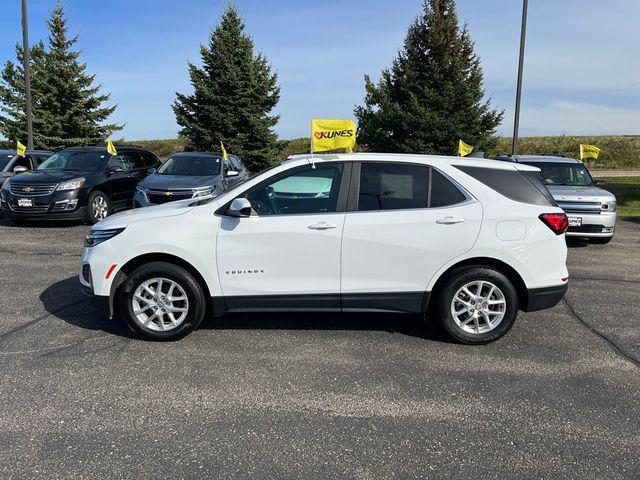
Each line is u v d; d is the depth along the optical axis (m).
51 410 3.51
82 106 28.39
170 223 4.64
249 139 28.66
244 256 4.61
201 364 4.28
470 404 3.69
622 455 3.09
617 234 11.77
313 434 3.27
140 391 3.80
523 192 4.77
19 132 28.03
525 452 3.11
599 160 34.38
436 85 23.22
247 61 27.98
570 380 4.09
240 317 5.46
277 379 4.03
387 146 24.70
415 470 2.92
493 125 23.88
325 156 4.86
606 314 5.81
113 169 11.98
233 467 2.93
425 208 4.67
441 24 22.91
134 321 4.69
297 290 4.64
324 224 4.58
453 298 4.71
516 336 5.05
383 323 5.33
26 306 5.70
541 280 4.73
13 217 10.81
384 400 3.73
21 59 30.08
